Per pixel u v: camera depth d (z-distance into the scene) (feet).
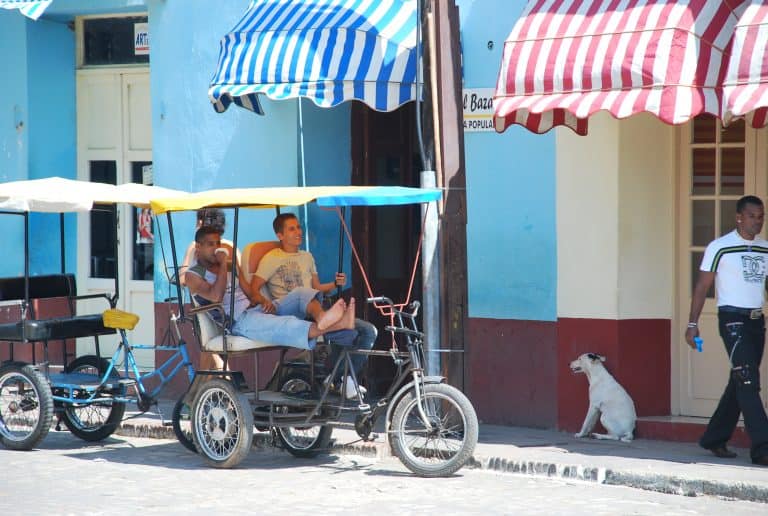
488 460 66.64
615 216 72.49
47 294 79.20
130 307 99.76
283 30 78.18
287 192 66.13
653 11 63.21
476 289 78.69
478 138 78.33
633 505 57.67
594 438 72.08
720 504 57.82
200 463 69.51
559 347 74.95
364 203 64.08
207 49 90.38
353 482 63.31
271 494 60.29
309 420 67.10
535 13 67.21
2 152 101.19
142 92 99.71
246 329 67.72
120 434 80.28
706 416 73.10
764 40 58.75
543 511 56.18
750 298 63.46
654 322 73.61
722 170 72.59
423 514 55.47
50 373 78.69
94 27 101.50
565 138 74.43
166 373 91.97
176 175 92.27
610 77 63.00
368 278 89.45
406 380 66.90
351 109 89.56
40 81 100.42
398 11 77.77
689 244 73.46
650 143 73.10
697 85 61.31
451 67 70.59
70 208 71.41
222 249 70.44
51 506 57.26
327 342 67.51
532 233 76.28
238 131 89.15
